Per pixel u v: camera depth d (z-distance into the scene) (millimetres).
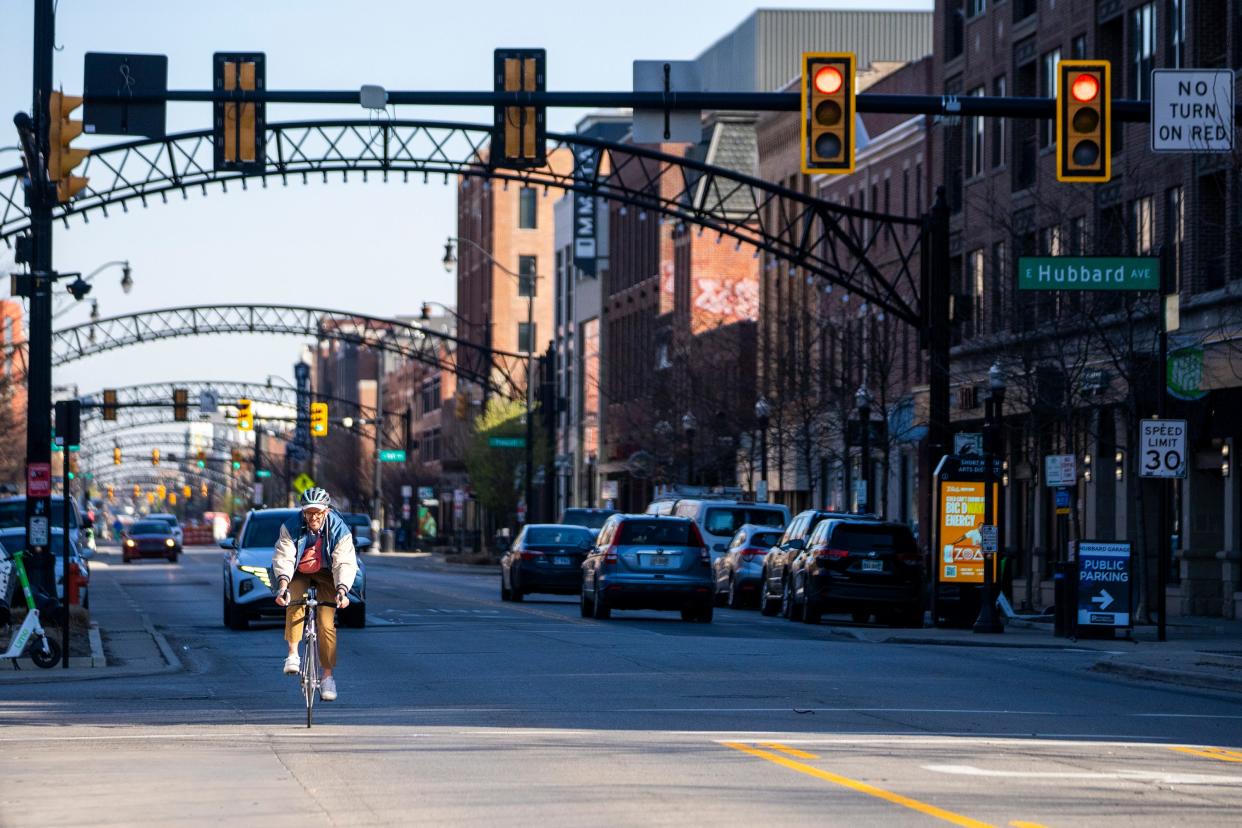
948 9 127000
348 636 68062
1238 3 89312
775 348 142000
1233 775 30500
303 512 37594
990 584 77312
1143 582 84312
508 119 58156
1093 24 103625
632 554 81625
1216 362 87938
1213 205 91438
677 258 195250
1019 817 25062
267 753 32531
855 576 82312
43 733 36406
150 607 94750
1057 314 91562
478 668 52938
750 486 159125
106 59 60500
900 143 136375
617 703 42469
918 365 130500
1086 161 53594
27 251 71875
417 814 25234
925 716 40094
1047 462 83938
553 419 181875
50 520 71000
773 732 36250
